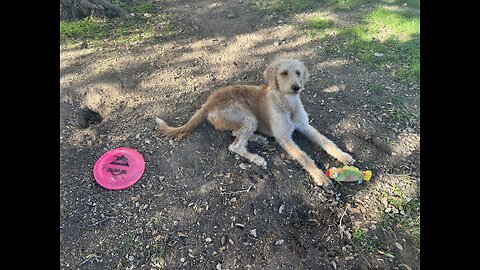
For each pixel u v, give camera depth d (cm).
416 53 174
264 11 208
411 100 150
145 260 104
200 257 104
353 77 161
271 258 104
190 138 133
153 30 190
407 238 108
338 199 118
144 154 128
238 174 123
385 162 128
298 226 112
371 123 141
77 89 152
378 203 117
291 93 126
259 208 114
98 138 134
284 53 176
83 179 121
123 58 169
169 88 155
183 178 122
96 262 103
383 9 207
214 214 113
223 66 168
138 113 144
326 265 103
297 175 124
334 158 131
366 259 104
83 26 189
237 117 133
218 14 205
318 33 190
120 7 205
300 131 138
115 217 112
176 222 111
